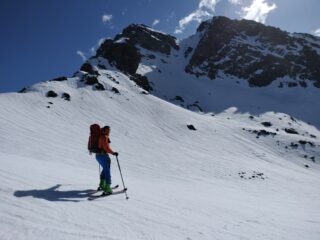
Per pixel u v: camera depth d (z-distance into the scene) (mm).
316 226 11148
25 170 10797
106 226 6586
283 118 131000
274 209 16047
